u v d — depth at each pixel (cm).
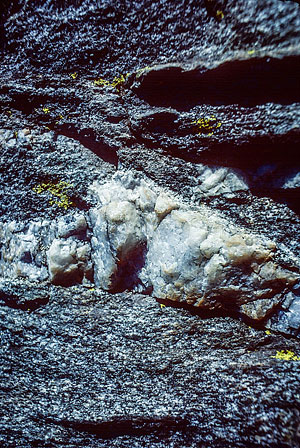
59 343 48
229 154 45
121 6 45
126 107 47
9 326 49
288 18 40
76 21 46
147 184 47
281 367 44
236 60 42
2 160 50
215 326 46
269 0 41
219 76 43
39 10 47
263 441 42
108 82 47
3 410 47
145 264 47
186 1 43
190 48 44
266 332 46
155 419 45
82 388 47
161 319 47
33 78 48
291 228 45
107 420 45
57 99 48
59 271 48
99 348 47
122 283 48
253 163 45
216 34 43
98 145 49
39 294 49
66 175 49
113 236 47
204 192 46
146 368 46
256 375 44
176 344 47
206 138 45
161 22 44
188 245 45
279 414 42
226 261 45
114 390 46
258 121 43
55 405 47
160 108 45
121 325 47
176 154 46
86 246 49
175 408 45
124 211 47
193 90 44
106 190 48
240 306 46
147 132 46
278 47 41
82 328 48
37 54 48
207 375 45
